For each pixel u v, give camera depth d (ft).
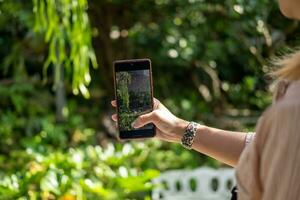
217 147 5.77
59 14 11.15
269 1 15.93
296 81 4.23
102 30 17.80
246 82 18.35
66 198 10.33
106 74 18.60
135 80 6.10
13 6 15.87
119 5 17.30
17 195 10.46
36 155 13.33
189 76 19.20
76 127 17.08
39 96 18.16
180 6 16.65
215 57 18.12
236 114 18.21
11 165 13.48
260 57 17.37
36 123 16.96
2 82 18.20
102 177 11.94
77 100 18.95
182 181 12.09
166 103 18.30
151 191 11.96
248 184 4.17
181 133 5.89
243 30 17.12
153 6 17.07
